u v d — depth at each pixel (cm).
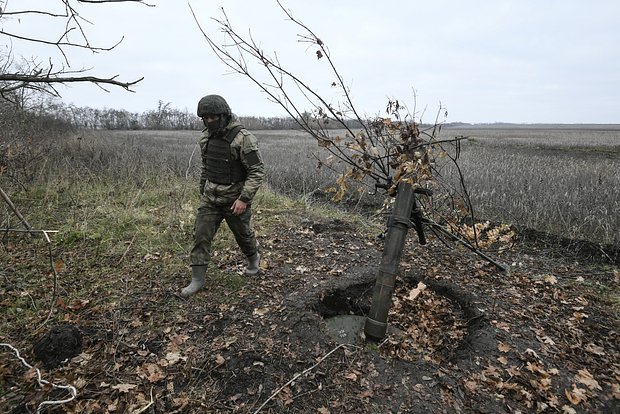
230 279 401
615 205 650
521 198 738
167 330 318
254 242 393
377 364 289
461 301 388
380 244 538
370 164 334
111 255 455
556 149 2091
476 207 722
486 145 2348
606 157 1652
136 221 578
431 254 503
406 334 345
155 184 839
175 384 265
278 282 400
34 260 434
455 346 331
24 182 710
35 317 332
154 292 375
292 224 596
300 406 251
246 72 285
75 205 639
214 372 275
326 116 325
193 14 255
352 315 386
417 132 310
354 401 255
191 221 585
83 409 241
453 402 258
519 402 261
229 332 316
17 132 824
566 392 266
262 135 3325
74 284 387
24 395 251
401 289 420
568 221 605
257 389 262
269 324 325
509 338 319
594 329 345
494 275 446
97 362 282
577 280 449
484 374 283
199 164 1084
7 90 193
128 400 251
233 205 341
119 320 330
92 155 1130
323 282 397
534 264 495
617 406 261
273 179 1059
